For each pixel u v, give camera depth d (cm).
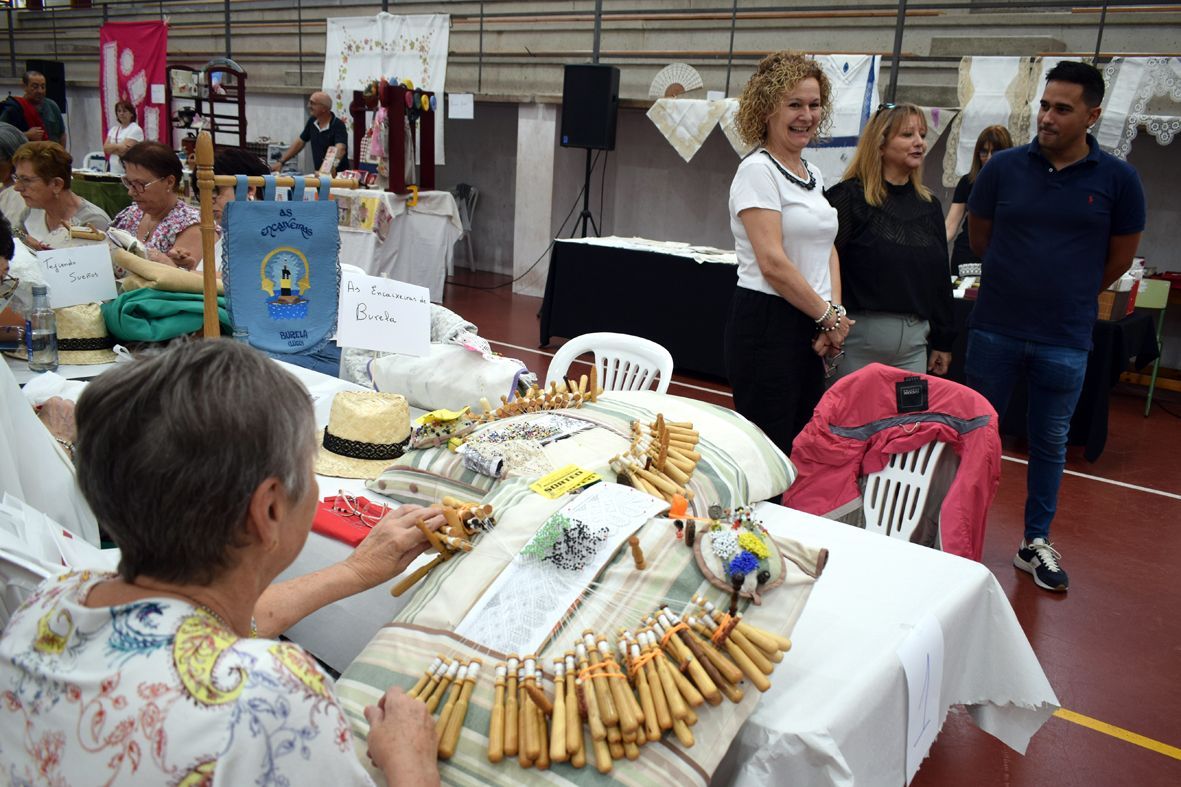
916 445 222
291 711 74
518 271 858
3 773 79
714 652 114
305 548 161
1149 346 490
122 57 1051
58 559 133
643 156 856
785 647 117
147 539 76
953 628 153
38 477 155
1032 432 313
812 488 231
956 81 676
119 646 75
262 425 77
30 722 77
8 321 261
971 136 584
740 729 116
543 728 107
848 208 279
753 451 190
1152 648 281
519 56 932
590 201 883
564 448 169
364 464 189
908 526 226
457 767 105
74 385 210
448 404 225
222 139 1114
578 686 110
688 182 835
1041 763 225
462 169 1013
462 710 110
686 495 164
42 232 381
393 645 121
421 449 175
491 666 116
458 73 985
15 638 81
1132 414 545
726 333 275
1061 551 349
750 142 265
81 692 75
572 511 137
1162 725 241
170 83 966
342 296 223
